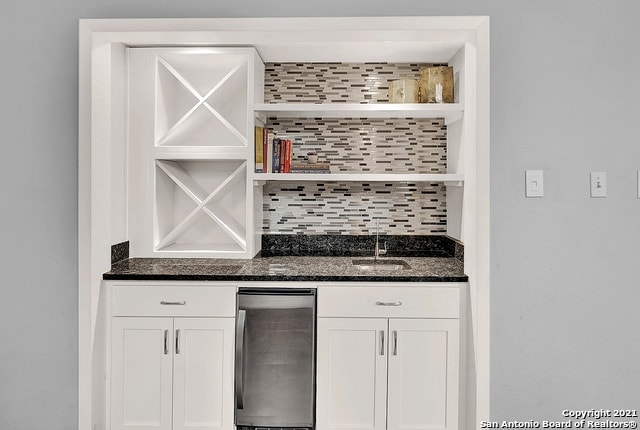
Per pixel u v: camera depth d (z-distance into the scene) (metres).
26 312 2.69
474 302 2.64
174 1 2.62
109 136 2.88
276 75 3.59
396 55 3.36
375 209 3.62
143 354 2.78
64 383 2.68
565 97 2.60
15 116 2.67
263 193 3.62
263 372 2.72
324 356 2.75
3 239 2.68
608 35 2.59
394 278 2.74
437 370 2.75
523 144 2.60
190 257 3.24
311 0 2.60
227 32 2.62
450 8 2.58
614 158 2.60
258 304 2.71
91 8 2.64
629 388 2.63
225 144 3.55
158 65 3.21
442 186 3.61
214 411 2.77
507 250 2.61
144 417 2.78
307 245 3.61
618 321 2.62
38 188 2.67
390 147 3.61
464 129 3.03
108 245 2.87
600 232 2.62
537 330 2.62
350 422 2.76
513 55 2.59
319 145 3.61
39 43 2.65
